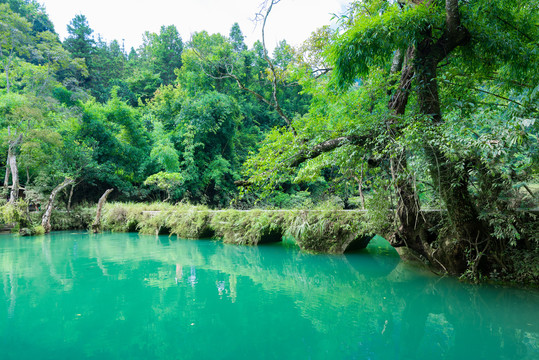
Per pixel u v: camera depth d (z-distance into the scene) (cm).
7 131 1578
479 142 337
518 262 438
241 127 2756
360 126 453
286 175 527
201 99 2092
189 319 338
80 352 256
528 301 378
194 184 2041
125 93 2969
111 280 517
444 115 521
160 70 3228
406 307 376
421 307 374
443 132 364
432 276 511
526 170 393
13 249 869
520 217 439
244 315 350
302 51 822
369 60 438
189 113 2081
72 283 497
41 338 287
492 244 446
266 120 3048
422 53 429
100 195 1989
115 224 1411
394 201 559
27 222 1368
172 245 941
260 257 734
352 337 290
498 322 321
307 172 504
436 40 424
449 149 355
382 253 758
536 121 332
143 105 2639
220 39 2542
